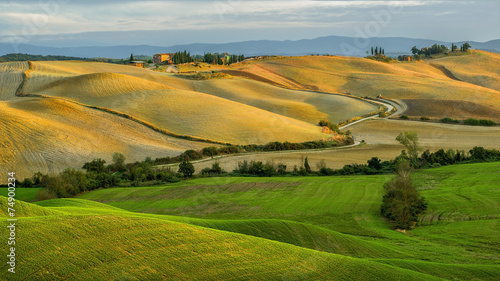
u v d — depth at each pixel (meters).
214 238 19.81
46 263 15.23
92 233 17.75
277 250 20.08
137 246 17.58
